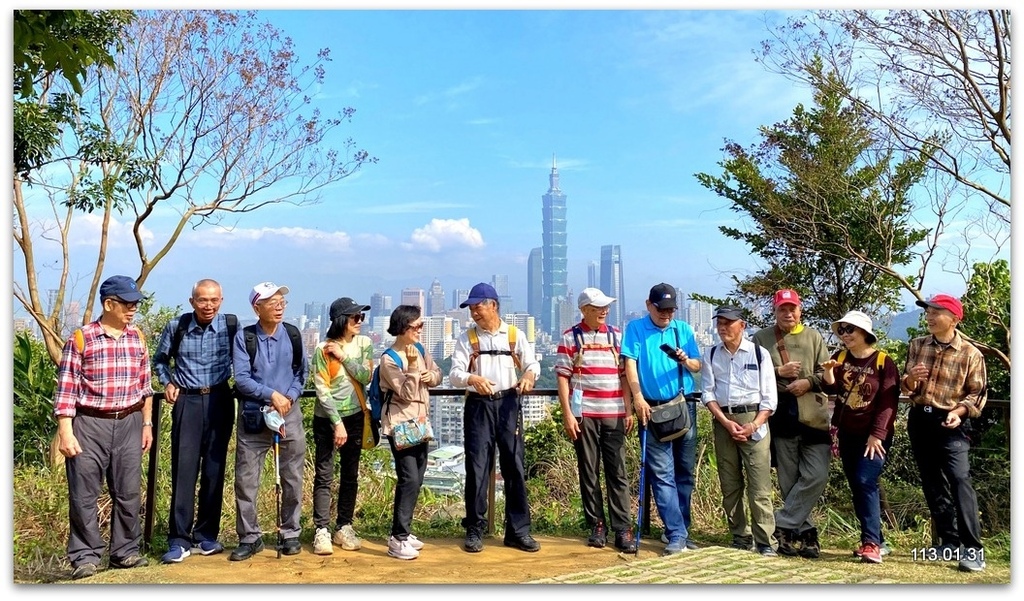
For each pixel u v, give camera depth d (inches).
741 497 202.2
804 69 369.7
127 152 414.0
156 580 171.2
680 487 204.7
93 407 176.6
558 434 319.6
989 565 189.8
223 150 462.0
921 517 242.8
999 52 320.2
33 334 398.6
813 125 449.7
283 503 191.3
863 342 192.9
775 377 197.5
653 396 198.7
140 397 183.9
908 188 414.6
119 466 179.8
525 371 200.8
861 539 196.4
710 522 236.7
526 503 202.8
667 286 201.2
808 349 198.5
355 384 198.7
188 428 188.9
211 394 190.2
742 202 480.7
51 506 215.6
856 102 371.9
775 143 462.9
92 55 202.2
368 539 211.6
